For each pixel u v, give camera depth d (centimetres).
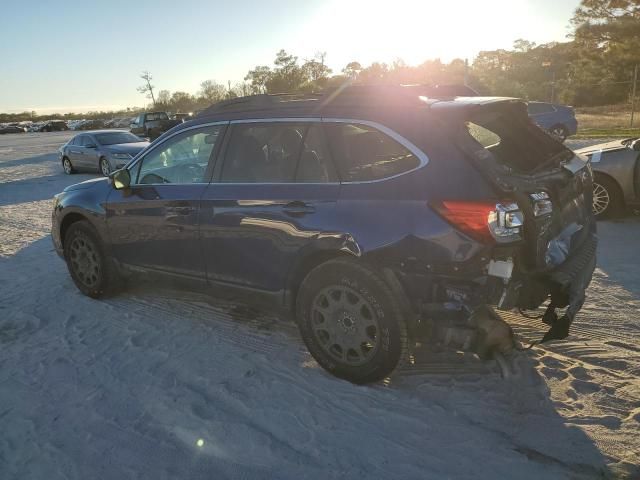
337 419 310
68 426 317
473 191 289
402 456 276
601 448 274
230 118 405
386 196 315
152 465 279
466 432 292
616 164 705
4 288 576
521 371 348
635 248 602
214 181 403
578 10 3981
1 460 289
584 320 421
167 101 7931
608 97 4291
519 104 358
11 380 375
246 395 340
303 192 350
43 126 6719
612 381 332
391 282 315
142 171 462
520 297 309
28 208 1105
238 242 383
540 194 309
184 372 373
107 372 379
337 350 348
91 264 513
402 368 358
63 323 470
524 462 267
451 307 300
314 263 355
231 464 277
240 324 448
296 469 271
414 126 317
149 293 531
